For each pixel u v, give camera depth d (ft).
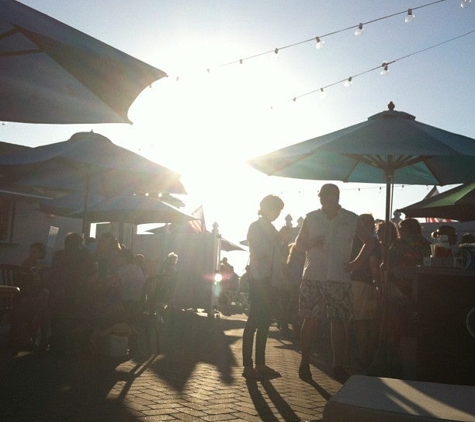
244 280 68.23
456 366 16.37
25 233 54.80
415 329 16.83
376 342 24.79
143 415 15.20
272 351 30.50
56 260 26.21
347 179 27.71
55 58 13.48
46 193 54.08
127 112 16.20
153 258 59.62
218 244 56.70
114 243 29.27
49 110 17.49
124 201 41.42
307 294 21.45
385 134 20.35
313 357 28.84
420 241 24.04
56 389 18.06
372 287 24.99
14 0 13.17
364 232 21.35
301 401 17.93
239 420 15.20
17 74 16.02
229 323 48.88
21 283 27.17
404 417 4.26
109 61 13.38
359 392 4.85
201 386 19.65
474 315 9.06
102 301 26.09
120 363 24.12
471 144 20.74
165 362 24.89
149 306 28.14
